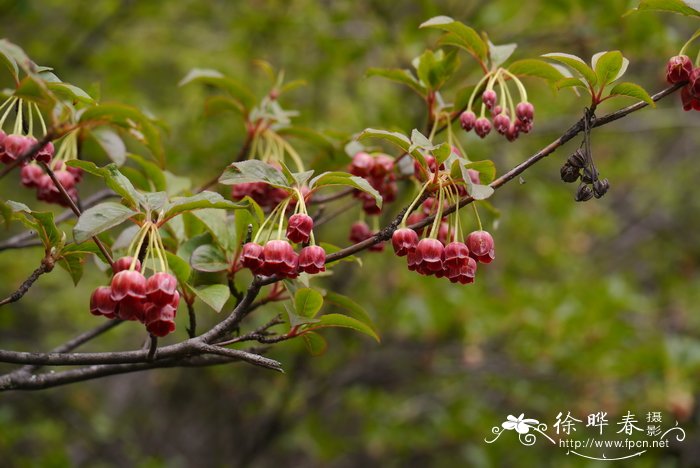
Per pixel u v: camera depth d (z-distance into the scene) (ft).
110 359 7.91
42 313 27.09
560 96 27.84
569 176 8.61
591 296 23.25
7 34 25.20
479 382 27.91
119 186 7.71
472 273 8.36
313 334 9.02
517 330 23.73
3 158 8.21
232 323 8.39
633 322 28.78
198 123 22.65
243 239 9.51
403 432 24.88
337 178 8.01
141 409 34.24
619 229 39.17
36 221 8.17
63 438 25.96
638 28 20.59
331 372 27.30
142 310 7.37
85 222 7.20
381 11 24.54
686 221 39.96
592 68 8.61
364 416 27.27
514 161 28.86
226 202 7.81
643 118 29.68
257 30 25.08
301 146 19.62
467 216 25.43
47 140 7.54
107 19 25.22
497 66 10.48
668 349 20.89
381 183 11.41
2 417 22.71
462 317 23.91
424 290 25.40
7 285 24.53
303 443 26.25
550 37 23.11
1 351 7.43
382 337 28.37
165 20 27.73
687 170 38.86
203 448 33.09
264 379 28.14
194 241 10.02
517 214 29.86
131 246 7.54
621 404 22.74
